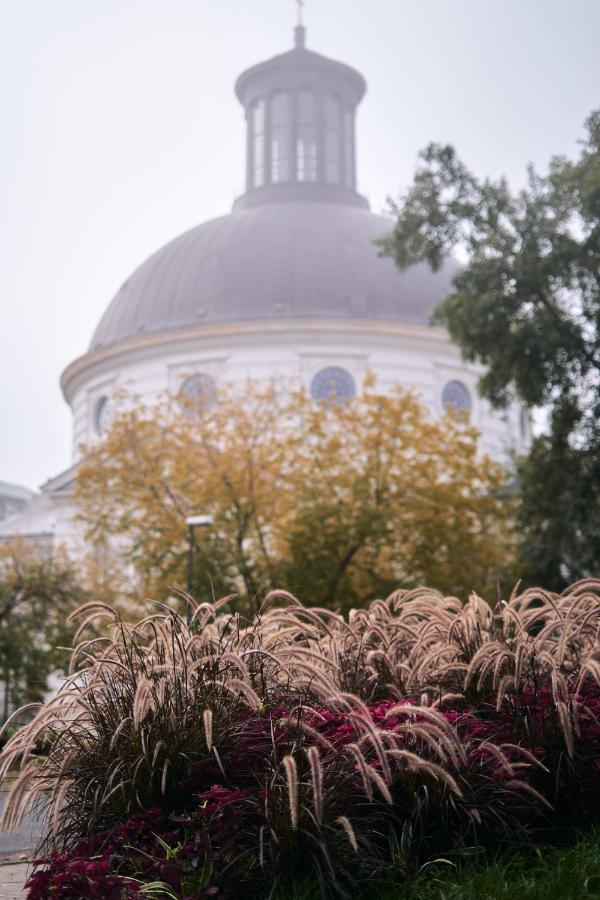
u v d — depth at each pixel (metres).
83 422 50.91
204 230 52.16
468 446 28.44
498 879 4.99
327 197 55.81
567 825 5.99
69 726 5.95
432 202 25.23
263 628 6.85
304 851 5.18
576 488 25.16
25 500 81.44
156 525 28.06
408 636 7.54
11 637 26.33
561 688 5.97
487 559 28.16
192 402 32.59
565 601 7.34
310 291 47.44
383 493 27.56
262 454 28.88
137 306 49.81
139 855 5.25
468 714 6.27
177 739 5.76
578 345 24.08
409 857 5.31
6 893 5.99
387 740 5.51
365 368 46.25
